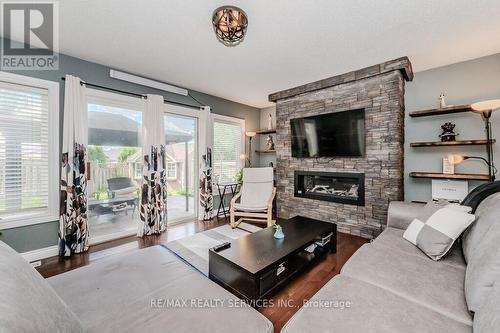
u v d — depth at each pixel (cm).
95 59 277
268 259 169
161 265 139
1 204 229
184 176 408
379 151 298
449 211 164
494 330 68
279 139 415
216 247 189
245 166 507
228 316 95
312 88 359
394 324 91
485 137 272
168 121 382
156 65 296
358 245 283
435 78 303
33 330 51
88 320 90
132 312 96
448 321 93
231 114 478
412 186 320
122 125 324
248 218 399
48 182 251
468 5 181
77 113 262
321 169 359
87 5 180
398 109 283
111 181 315
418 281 124
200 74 328
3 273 64
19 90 236
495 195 155
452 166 281
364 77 304
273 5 180
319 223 258
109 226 314
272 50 256
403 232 204
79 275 125
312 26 209
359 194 319
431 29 214
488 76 269
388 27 211
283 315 157
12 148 233
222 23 184
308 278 204
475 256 116
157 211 331
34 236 243
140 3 178
